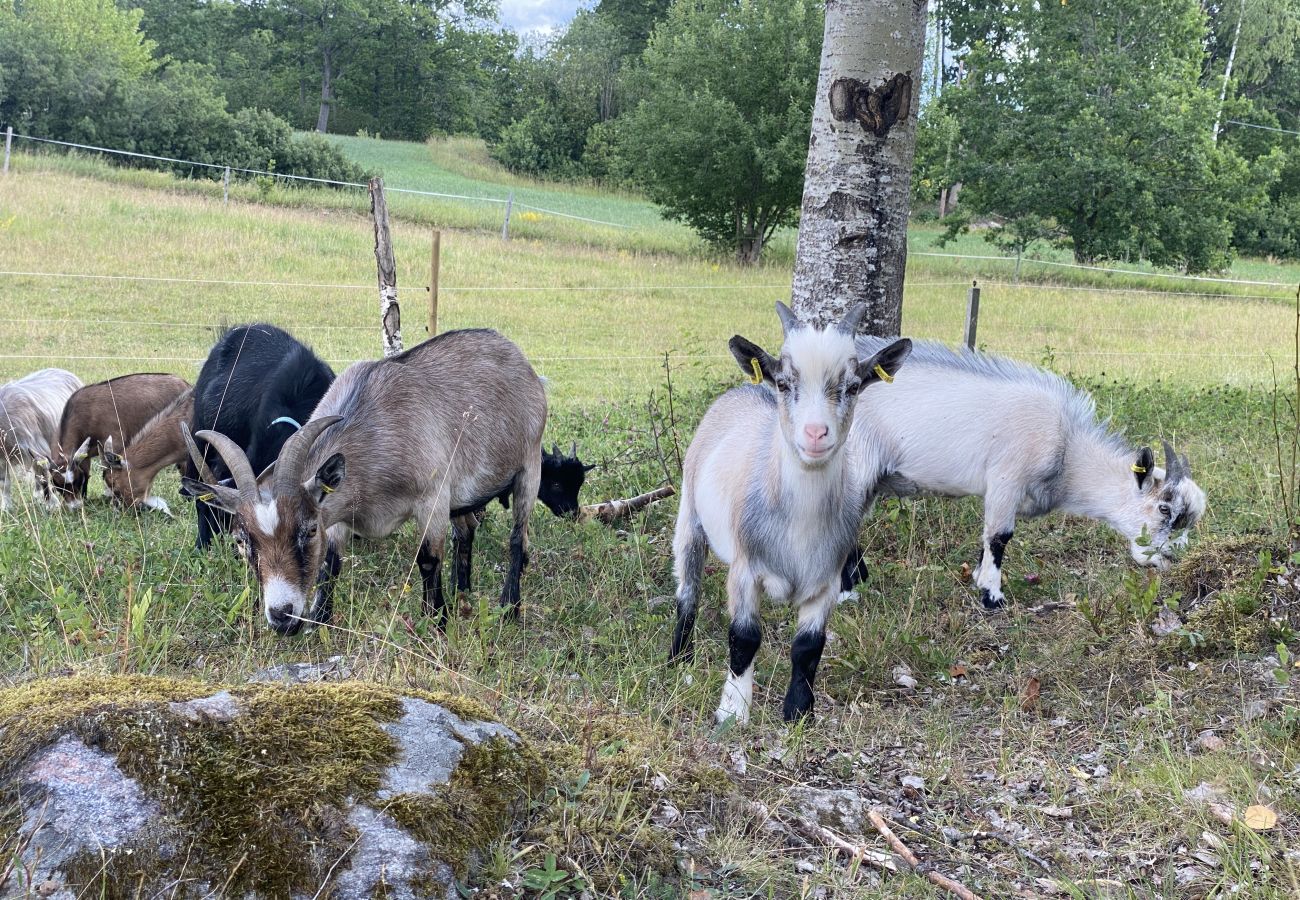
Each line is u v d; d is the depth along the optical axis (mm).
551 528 6914
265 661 4609
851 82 7090
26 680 3885
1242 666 4855
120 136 34031
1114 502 6340
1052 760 4273
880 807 3879
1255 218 42312
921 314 19750
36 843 2668
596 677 4715
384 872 2818
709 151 28484
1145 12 34062
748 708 4594
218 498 4895
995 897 3395
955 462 6238
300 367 6539
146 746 2893
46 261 17672
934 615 5805
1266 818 3699
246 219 23047
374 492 5199
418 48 66875
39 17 45000
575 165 50656
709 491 4836
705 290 21500
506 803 3203
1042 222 33094
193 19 66875
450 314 17188
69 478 7273
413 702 3367
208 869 2738
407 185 38125
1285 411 9523
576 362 14289
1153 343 17750
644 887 3141
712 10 30172
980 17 47938
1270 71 50000
